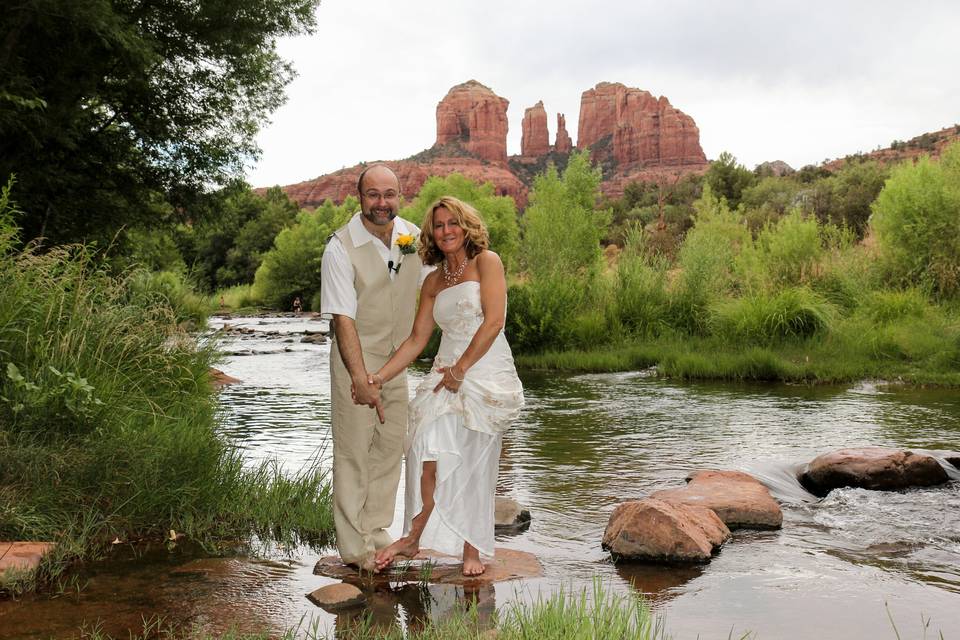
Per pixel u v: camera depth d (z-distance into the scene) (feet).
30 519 12.58
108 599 10.57
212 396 27.73
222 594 10.85
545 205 85.87
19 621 9.69
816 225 62.44
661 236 117.39
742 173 236.43
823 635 9.53
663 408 31.89
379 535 12.78
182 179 51.93
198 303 35.32
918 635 9.53
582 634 8.77
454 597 10.92
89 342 18.98
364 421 12.35
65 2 36.29
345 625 9.76
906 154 334.65
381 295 12.46
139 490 13.99
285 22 50.24
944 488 17.97
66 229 45.57
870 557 13.07
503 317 11.97
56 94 40.81
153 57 41.55
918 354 44.65
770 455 21.80
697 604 10.67
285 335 94.84
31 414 15.29
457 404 11.85
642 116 655.35
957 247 55.88
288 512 14.94
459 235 11.96
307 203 562.66
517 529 14.94
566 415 30.07
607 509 16.31
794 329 51.60
